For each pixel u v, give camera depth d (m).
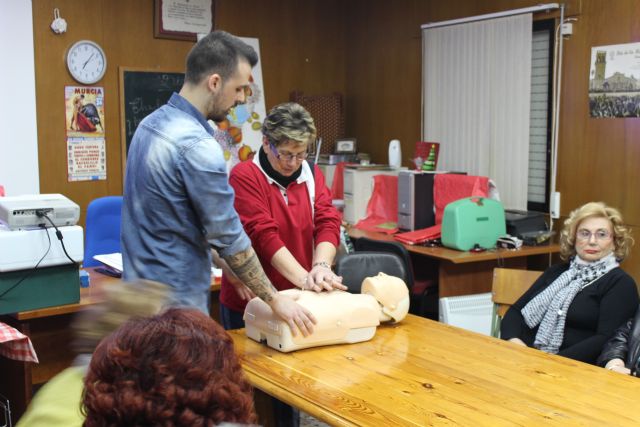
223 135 5.79
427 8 5.60
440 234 4.64
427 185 4.84
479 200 4.43
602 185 4.48
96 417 0.75
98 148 5.29
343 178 5.48
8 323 3.03
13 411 3.12
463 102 5.25
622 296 2.77
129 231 2.13
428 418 1.67
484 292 4.54
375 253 3.09
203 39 2.13
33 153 4.96
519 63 4.80
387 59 6.05
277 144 2.47
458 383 1.91
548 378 1.95
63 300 3.00
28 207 2.89
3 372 3.21
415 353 2.17
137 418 0.74
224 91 2.13
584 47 4.52
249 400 0.81
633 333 2.64
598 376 1.97
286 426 2.79
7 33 4.79
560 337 2.85
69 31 5.10
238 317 2.72
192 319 0.83
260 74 6.02
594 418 1.68
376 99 6.20
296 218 2.63
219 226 2.06
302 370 2.02
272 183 2.58
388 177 5.19
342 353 2.17
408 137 5.89
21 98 4.89
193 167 2.02
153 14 5.47
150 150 2.06
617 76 4.34
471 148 5.21
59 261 2.94
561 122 4.71
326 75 6.46
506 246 4.44
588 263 2.91
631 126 4.30
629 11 4.26
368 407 1.74
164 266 2.08
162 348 0.77
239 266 2.12
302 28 6.29
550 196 4.77
